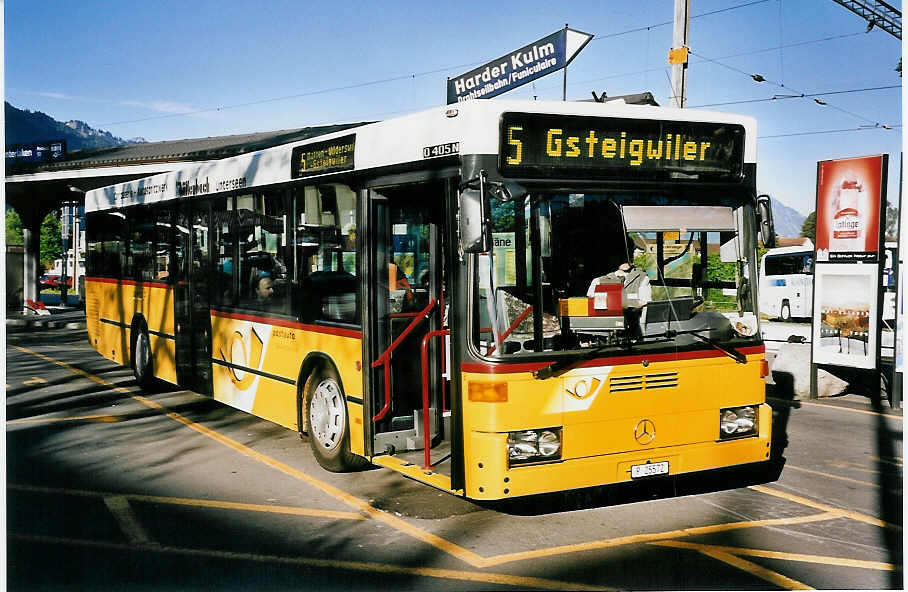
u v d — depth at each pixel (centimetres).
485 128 629
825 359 1309
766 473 835
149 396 1295
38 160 3094
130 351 1353
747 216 698
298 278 859
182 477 809
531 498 739
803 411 1202
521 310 619
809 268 3412
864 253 1266
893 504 727
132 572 560
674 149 671
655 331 655
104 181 3030
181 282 1155
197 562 579
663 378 655
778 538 634
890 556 596
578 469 624
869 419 1136
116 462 868
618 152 655
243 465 857
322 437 822
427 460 703
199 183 1093
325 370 826
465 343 621
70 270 9200
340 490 765
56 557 589
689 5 1748
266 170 926
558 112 639
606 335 640
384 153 721
